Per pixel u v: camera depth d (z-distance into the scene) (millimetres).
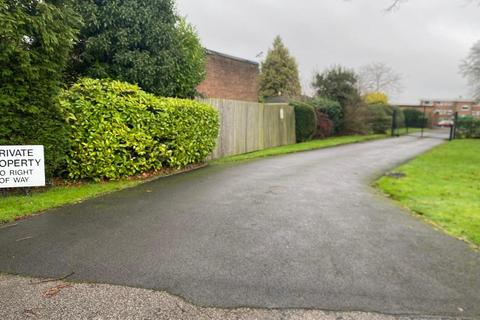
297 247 3803
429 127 36531
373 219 4910
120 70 8422
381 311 2637
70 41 5949
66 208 5035
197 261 3387
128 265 3270
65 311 2547
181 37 10094
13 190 5816
